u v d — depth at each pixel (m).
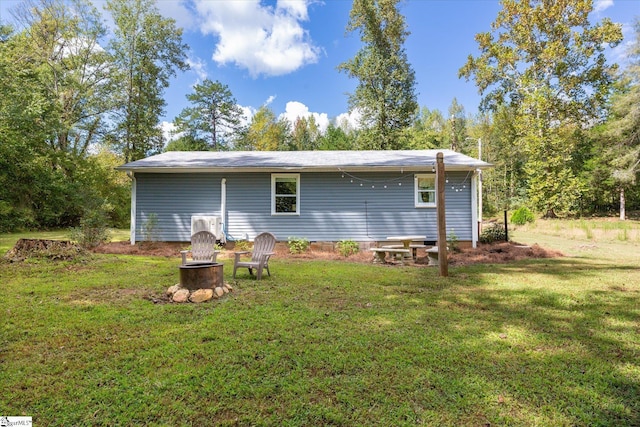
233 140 32.50
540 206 23.39
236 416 2.25
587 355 3.18
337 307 4.64
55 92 20.00
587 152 26.45
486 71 23.89
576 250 10.95
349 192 11.19
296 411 2.30
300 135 40.94
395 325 3.94
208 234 7.15
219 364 2.93
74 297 4.99
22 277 6.16
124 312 4.31
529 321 4.12
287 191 11.52
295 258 9.59
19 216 14.95
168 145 30.30
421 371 2.83
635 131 21.19
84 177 19.14
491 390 2.56
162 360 3.00
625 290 5.66
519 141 23.91
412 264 8.70
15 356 3.07
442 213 6.96
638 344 3.44
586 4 20.61
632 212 26.66
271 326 3.85
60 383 2.62
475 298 5.18
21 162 15.19
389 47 26.30
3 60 15.21
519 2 22.12
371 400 2.43
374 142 26.36
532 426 2.16
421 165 10.30
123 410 2.30
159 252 9.94
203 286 5.02
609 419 2.25
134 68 23.12
